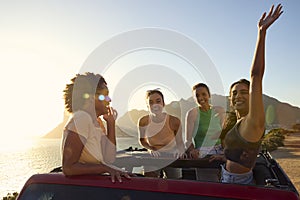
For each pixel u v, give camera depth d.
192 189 2.20
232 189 2.16
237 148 2.86
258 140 2.76
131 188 2.33
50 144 168.62
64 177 2.56
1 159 68.56
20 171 42.84
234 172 2.95
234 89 3.13
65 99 2.93
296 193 2.14
